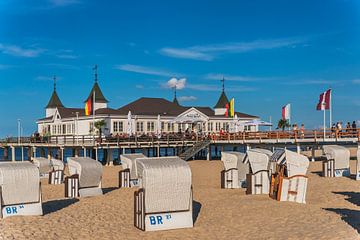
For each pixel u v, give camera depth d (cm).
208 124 5556
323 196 1866
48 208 1705
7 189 1460
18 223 1360
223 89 6475
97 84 6112
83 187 2091
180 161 1375
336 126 3700
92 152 4997
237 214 1502
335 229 1202
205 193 2091
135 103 5544
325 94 3572
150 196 1305
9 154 9156
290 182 1720
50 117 6206
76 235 1248
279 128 4872
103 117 4878
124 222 1436
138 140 4269
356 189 2064
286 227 1266
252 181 1980
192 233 1271
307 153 4725
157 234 1268
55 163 3106
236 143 4322
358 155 2406
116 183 2753
